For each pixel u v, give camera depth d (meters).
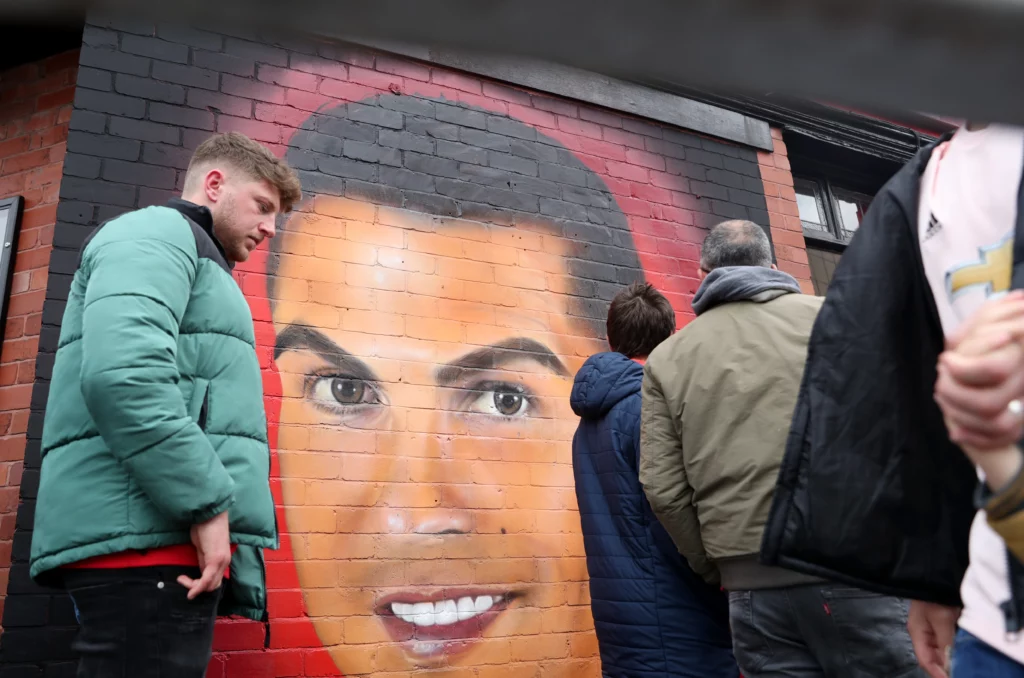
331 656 2.66
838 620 1.50
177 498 1.38
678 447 1.81
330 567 2.75
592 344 3.56
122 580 1.38
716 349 1.76
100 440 1.44
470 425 3.17
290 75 3.25
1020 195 0.85
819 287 4.71
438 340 3.21
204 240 1.68
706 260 2.04
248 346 1.68
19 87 3.27
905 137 5.07
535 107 3.81
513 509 3.15
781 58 0.17
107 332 1.40
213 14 0.16
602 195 3.84
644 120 4.12
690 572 2.01
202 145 1.90
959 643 0.85
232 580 1.59
